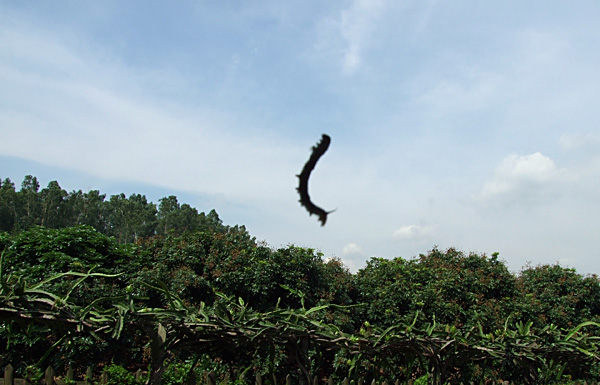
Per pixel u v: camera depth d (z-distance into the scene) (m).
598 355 4.25
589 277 10.54
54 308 2.53
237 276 8.23
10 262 7.50
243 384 4.95
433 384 4.09
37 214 43.84
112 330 2.70
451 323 8.50
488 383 6.43
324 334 3.42
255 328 3.12
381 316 8.84
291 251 8.87
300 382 3.28
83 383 4.62
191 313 3.05
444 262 10.40
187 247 8.91
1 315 2.43
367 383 7.11
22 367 6.41
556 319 9.62
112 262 8.62
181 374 5.29
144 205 62.56
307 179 1.17
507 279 9.55
